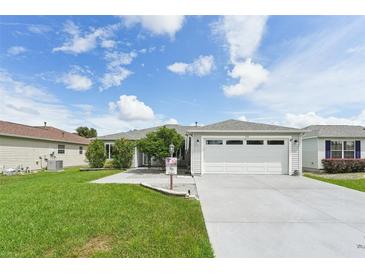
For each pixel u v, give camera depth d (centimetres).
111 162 1888
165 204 639
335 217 530
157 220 502
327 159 1558
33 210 570
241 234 431
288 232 441
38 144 1880
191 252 361
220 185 972
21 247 375
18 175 1415
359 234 432
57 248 374
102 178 1209
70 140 2308
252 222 496
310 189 881
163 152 1543
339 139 1625
